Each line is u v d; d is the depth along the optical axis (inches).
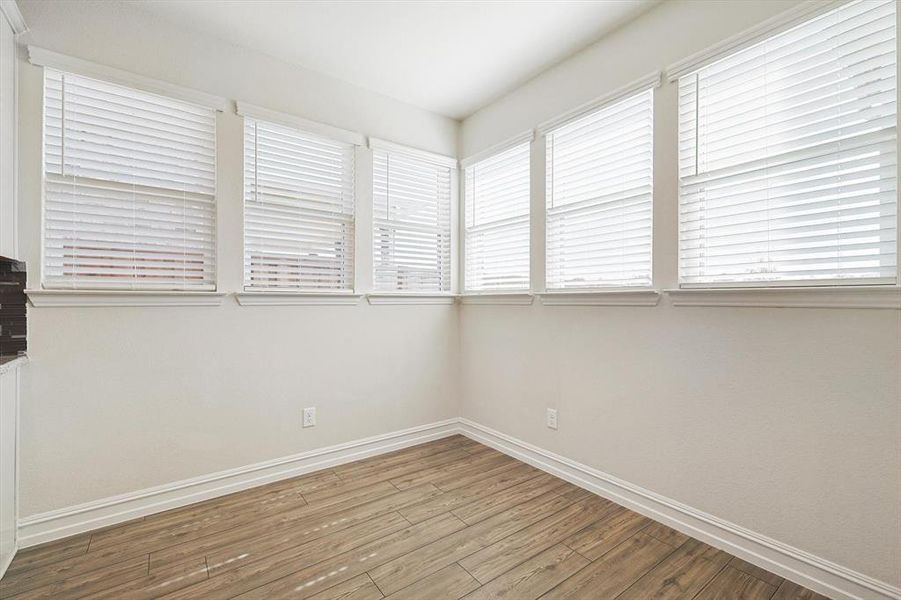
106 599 63.2
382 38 97.3
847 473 62.4
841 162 64.6
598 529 82.7
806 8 65.5
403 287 129.0
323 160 113.4
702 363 78.8
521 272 119.6
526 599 63.8
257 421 101.8
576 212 103.8
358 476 107.3
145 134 89.0
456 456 121.0
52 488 78.4
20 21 73.1
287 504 92.4
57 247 80.7
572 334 103.7
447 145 138.6
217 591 65.1
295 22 91.7
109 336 84.1
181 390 92.0
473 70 111.0
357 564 71.8
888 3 59.9
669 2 84.0
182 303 92.0
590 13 88.7
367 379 120.3
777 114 71.0
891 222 60.1
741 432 73.6
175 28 91.4
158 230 90.4
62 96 80.7
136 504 86.6
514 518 86.8
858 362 61.4
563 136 107.3
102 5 83.6
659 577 68.6
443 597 64.2
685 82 82.4
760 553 70.9
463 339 139.8
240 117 99.7
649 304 86.8
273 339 104.3
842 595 62.4
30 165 76.9
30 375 76.4
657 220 86.2
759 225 73.3
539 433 112.6
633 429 90.3
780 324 68.9
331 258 114.7
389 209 126.2
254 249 102.6
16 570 69.4
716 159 78.4
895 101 59.6
